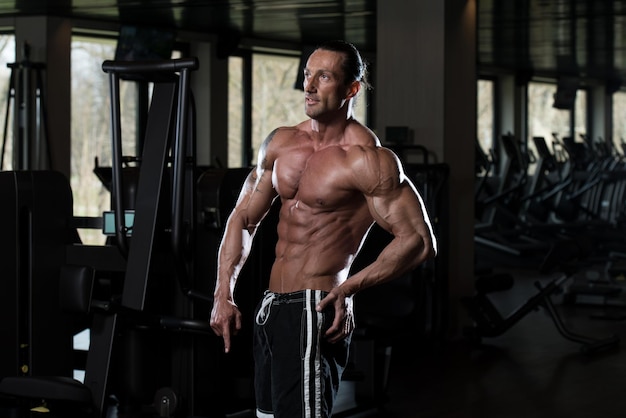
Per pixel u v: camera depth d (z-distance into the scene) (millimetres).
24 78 9555
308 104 2939
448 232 7285
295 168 3039
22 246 4223
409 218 2924
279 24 10750
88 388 3898
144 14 9898
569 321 8406
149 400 4926
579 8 9773
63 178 4387
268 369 3084
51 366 4316
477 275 10734
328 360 2994
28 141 9477
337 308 2922
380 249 6191
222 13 9867
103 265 4496
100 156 10727
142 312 4262
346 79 2932
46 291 4281
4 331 4129
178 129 4250
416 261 2934
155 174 4316
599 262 11836
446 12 7316
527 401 5566
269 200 3207
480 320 7238
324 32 11414
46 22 9812
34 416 4199
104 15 9953
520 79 15898
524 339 7555
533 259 12367
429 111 7375
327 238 2998
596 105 18266
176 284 4719
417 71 7414
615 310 9031
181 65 4145
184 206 4633
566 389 5871
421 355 6906
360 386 5387
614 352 7039
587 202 16359
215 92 11438
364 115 13203
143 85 10984
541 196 14695
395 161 2928
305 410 2926
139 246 4297
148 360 4902
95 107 10688
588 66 15578
